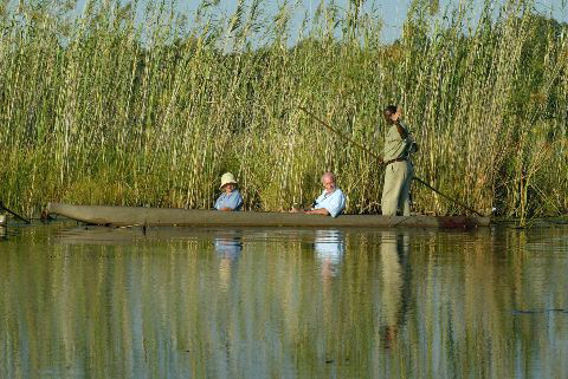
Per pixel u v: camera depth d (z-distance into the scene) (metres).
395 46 42.81
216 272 25.61
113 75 44.31
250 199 44.12
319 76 42.72
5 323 18.88
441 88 43.16
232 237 35.41
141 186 42.69
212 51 43.22
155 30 43.84
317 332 18.25
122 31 44.16
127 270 25.86
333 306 20.73
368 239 35.25
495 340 17.56
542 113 45.34
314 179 42.91
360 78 42.56
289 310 20.33
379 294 22.30
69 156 43.00
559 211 45.88
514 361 16.05
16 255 29.11
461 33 43.22
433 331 18.34
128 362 15.94
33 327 18.56
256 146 44.12
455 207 42.94
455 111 43.50
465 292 22.59
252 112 44.12
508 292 22.62
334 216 39.66
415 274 25.50
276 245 32.69
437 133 43.31
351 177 42.84
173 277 24.64
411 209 43.31
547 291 22.81
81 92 43.38
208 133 42.81
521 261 28.48
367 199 43.28
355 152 43.00
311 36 43.50
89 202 42.09
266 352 16.64
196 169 42.38
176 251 30.50
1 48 43.03
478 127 43.00
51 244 32.25
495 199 44.44
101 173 43.16
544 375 15.18
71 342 17.31
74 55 43.16
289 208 42.56
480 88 43.25
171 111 43.09
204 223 39.41
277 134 43.22
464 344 17.28
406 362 16.00
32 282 23.70
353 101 42.84
